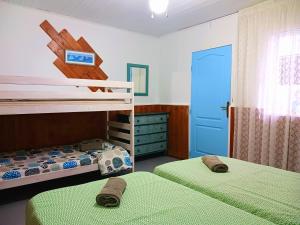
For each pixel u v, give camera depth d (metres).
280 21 2.93
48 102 2.75
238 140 3.40
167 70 4.72
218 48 3.77
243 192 1.46
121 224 1.08
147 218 1.14
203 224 1.09
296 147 2.87
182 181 1.71
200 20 3.84
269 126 3.08
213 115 3.90
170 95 4.68
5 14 3.22
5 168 2.57
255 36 3.19
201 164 2.10
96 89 3.99
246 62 3.31
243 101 3.37
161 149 4.57
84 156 3.06
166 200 1.34
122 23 3.99
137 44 4.55
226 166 1.86
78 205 1.28
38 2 3.17
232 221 1.12
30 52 3.43
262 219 1.15
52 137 3.69
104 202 1.28
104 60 4.15
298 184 1.60
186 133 4.38
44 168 2.68
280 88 2.96
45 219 1.13
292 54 2.83
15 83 2.55
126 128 3.62
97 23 4.00
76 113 3.89
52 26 3.58
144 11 3.44
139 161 4.35
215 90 3.85
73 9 3.39
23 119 3.44
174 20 3.83
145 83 4.71
